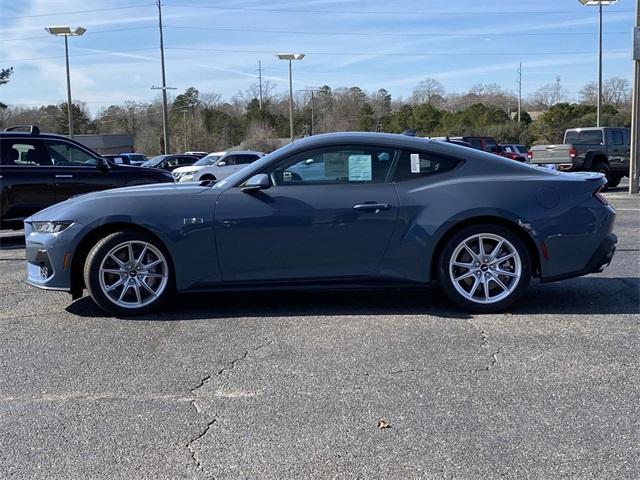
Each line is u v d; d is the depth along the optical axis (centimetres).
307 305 576
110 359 441
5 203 987
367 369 414
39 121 8381
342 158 534
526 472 288
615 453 304
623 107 6625
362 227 521
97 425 341
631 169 1647
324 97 7856
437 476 286
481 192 521
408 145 539
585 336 475
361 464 297
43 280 541
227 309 564
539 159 1922
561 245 524
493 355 436
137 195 534
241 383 395
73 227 525
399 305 570
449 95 8244
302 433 328
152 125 7788
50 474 292
